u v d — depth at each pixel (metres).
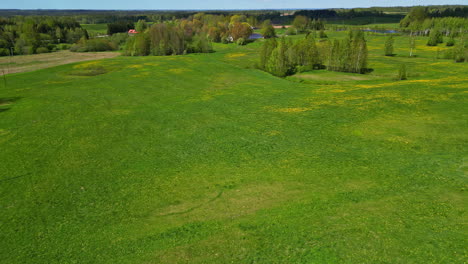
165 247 16.95
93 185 24.27
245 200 21.14
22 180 25.31
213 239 17.33
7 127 37.81
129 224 19.28
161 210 20.61
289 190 22.00
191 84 63.28
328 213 18.84
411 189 21.12
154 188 23.44
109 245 17.44
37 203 22.09
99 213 20.66
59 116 41.75
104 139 33.56
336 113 38.41
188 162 27.62
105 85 61.22
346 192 21.17
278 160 27.03
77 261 16.38
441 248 15.44
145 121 39.19
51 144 32.47
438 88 44.50
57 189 23.84
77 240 18.06
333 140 30.75
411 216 18.08
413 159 25.70
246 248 16.47
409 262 14.75
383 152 27.38
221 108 44.22
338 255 15.46
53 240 18.19
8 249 17.61
